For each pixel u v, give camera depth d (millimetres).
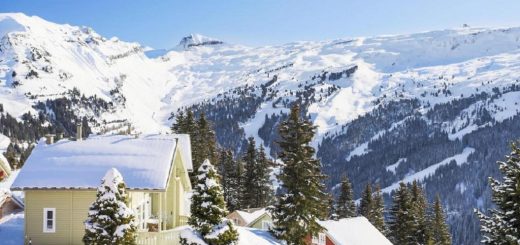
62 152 42750
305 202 50125
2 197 50625
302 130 50969
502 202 36406
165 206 45438
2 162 79188
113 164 41500
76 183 39844
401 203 91688
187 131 89188
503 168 36781
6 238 41875
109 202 32250
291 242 50531
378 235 72312
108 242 31797
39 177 40188
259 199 101438
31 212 39969
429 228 95812
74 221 40031
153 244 39125
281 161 51500
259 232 52062
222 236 38344
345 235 68188
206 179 39062
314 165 51000
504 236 35906
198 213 38656
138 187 40000
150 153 42969
